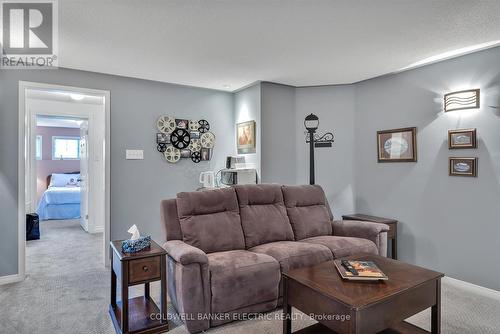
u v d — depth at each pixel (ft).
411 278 6.33
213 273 7.39
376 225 10.43
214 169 15.02
